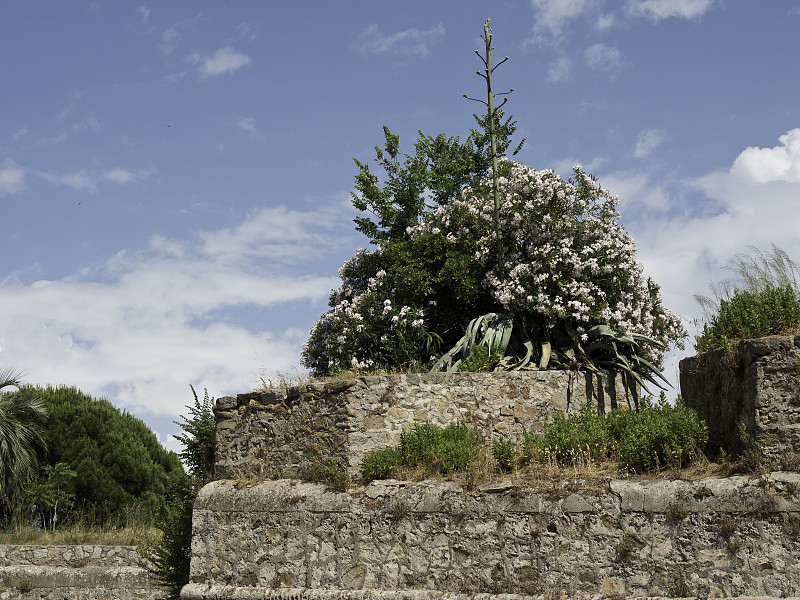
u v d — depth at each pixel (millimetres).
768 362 10102
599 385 13195
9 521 25031
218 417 13766
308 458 12445
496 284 14750
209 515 12625
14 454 25453
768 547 9320
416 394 12469
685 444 10547
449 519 10805
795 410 9859
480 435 12344
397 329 15320
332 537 11469
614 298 14938
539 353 14203
